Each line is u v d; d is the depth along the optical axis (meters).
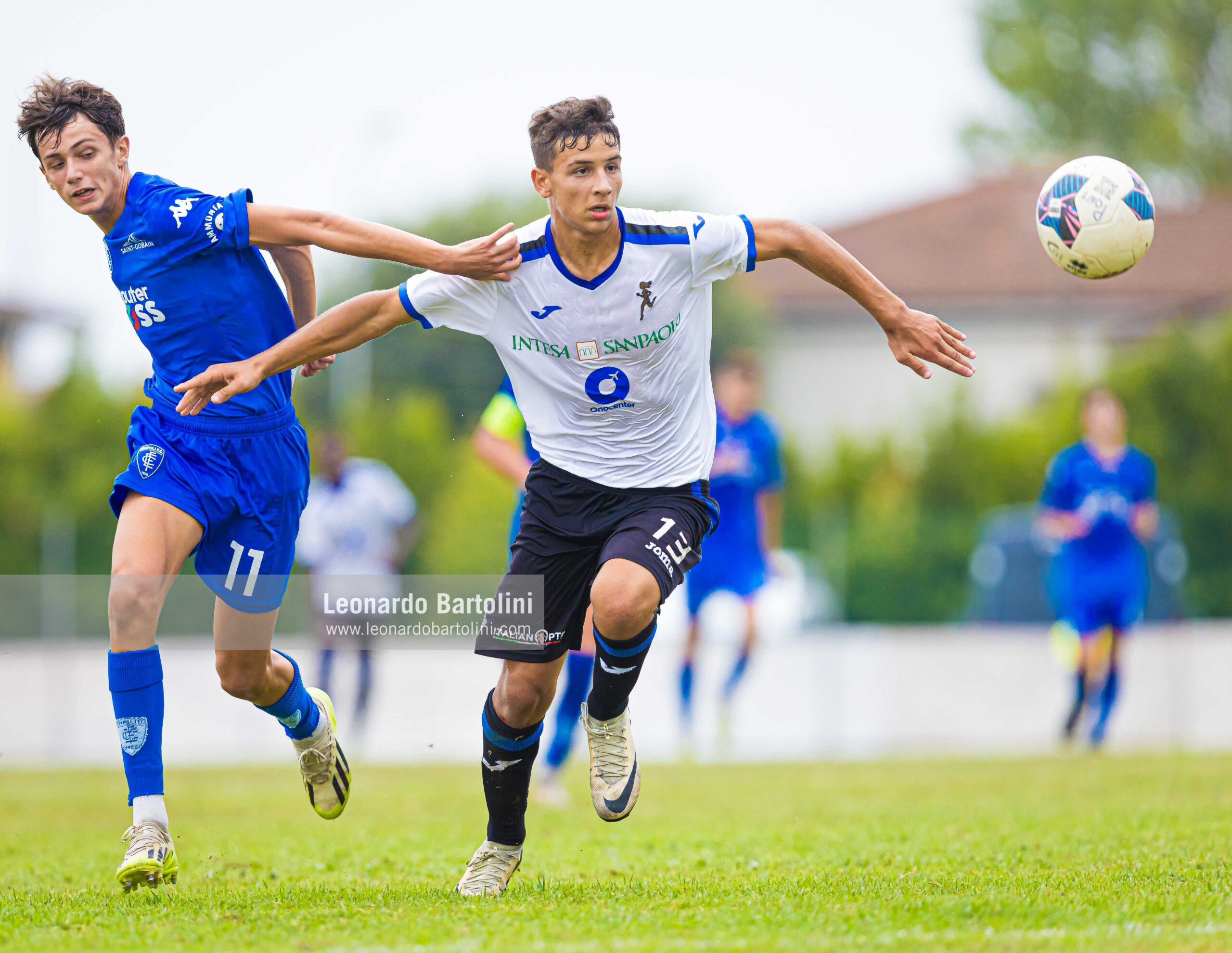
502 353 16.88
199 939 13.60
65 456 86.81
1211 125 154.75
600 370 16.39
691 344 16.72
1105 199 18.56
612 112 15.68
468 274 16.11
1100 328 140.25
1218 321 100.12
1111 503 40.75
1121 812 24.34
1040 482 93.12
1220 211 149.12
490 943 13.12
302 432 18.94
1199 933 13.30
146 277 17.38
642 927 13.77
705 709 51.62
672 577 16.08
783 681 55.19
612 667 16.08
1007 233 147.25
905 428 96.50
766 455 39.72
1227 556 87.69
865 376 141.75
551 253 16.09
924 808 26.34
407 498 41.41
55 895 17.17
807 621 79.62
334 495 40.28
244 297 17.73
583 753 44.22
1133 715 52.41
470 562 83.62
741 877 17.77
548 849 21.70
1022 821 23.50
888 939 13.03
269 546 18.42
